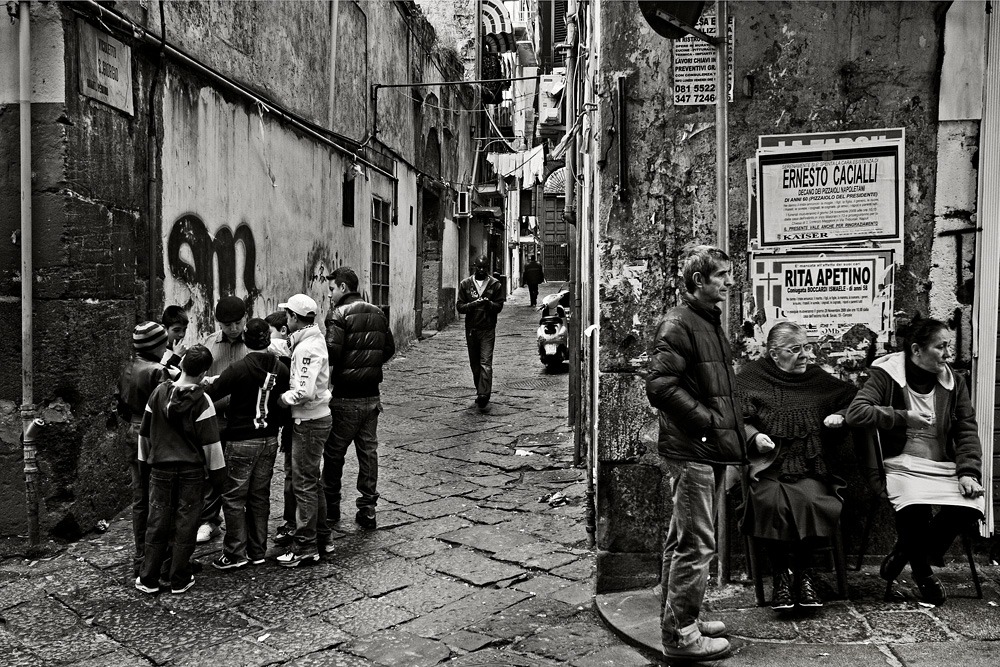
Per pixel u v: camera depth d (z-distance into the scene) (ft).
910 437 13.39
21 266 17.19
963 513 12.95
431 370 43.21
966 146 14.14
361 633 13.43
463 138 74.23
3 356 17.35
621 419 14.28
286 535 17.65
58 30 17.15
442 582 15.62
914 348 13.33
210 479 15.49
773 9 14.08
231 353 18.65
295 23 31.96
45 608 14.56
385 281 46.93
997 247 14.11
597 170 14.35
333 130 36.78
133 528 17.37
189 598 14.98
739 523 13.71
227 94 25.68
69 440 17.58
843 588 13.25
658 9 12.14
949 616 12.60
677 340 11.35
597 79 14.79
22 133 17.03
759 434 13.14
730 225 14.40
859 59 14.11
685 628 11.52
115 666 12.40
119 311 19.30
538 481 22.50
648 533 14.32
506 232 113.09
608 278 14.28
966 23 13.96
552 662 12.17
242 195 26.94
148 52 20.79
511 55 95.30
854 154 14.21
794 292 14.39
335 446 18.34
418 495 21.49
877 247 14.29
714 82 14.02
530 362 46.44
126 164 19.66
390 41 47.32
